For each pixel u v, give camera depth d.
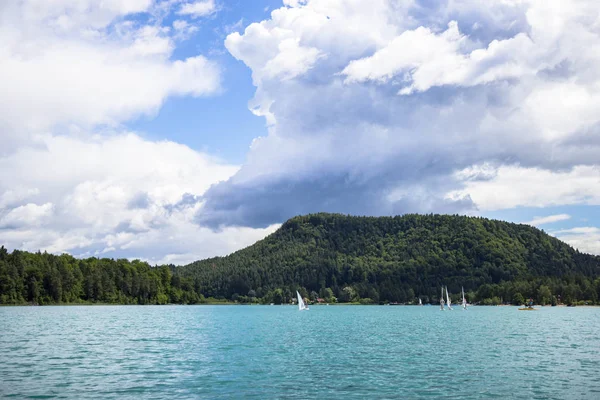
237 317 172.38
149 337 85.44
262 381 43.22
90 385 41.41
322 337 86.50
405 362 54.62
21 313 173.75
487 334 94.19
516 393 38.59
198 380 43.72
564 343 76.56
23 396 37.31
